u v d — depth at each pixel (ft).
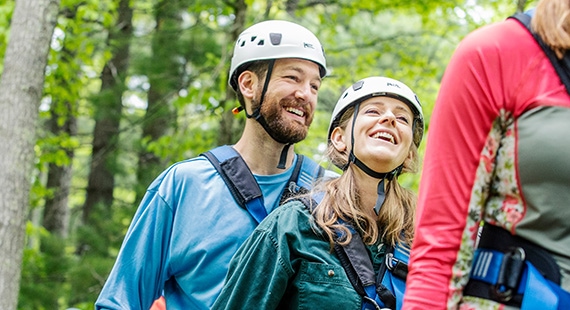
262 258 9.30
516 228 6.39
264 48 12.39
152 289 12.21
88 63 40.27
